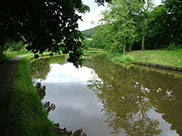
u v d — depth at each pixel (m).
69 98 6.49
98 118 4.76
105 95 7.08
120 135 3.86
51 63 19.70
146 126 4.34
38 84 8.70
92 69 14.93
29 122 3.20
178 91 7.63
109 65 18.02
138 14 26.95
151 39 30.83
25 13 2.14
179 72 12.83
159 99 6.58
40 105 4.35
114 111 5.36
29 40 2.50
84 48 3.35
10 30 2.26
